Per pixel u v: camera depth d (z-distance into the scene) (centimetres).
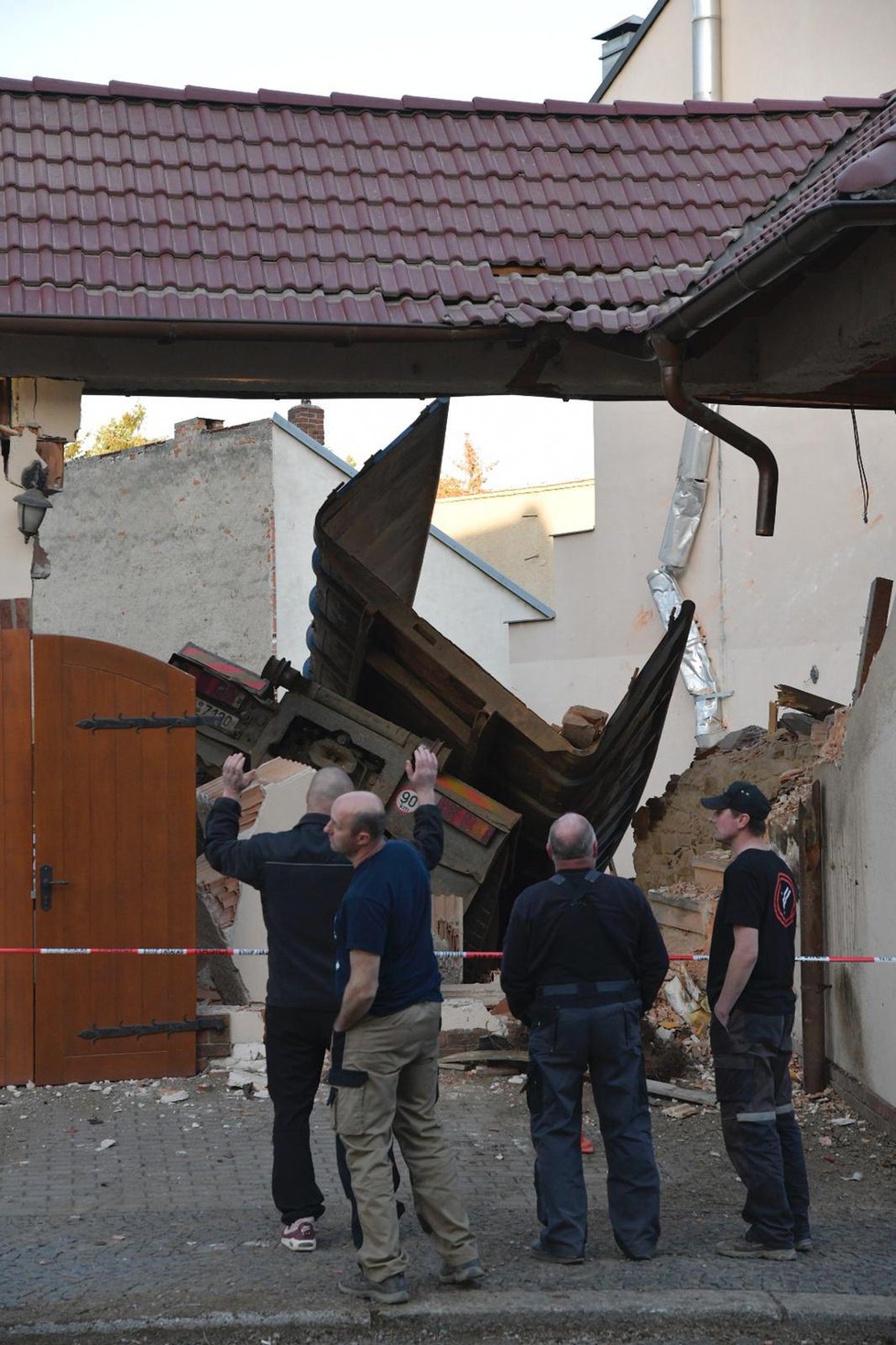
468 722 3319
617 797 3703
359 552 3509
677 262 2788
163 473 7412
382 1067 1509
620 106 3108
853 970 2209
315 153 2880
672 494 5494
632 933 1642
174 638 7319
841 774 2286
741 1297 1501
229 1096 2348
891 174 1895
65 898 2423
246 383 2812
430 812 1711
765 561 5028
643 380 2922
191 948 2458
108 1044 2416
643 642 5616
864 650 2853
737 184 2972
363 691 3553
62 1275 1574
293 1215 1664
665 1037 2512
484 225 2798
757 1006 1642
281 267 2642
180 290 2559
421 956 1546
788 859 2608
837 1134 2119
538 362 2847
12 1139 2120
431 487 3503
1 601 2498
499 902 3619
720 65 5306
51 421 2570
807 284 2630
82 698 2450
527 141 2998
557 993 1633
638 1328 1466
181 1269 1595
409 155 2914
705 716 5238
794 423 4900
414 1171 1549
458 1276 1534
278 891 1678
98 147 2777
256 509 7019
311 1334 1442
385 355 2827
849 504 4681
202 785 3212
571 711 3428
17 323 2445
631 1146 1638
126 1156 2042
